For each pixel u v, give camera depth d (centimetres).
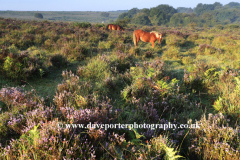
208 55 895
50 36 1130
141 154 197
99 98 377
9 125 237
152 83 418
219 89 437
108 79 445
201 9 18512
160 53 962
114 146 218
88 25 2047
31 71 464
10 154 183
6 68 443
